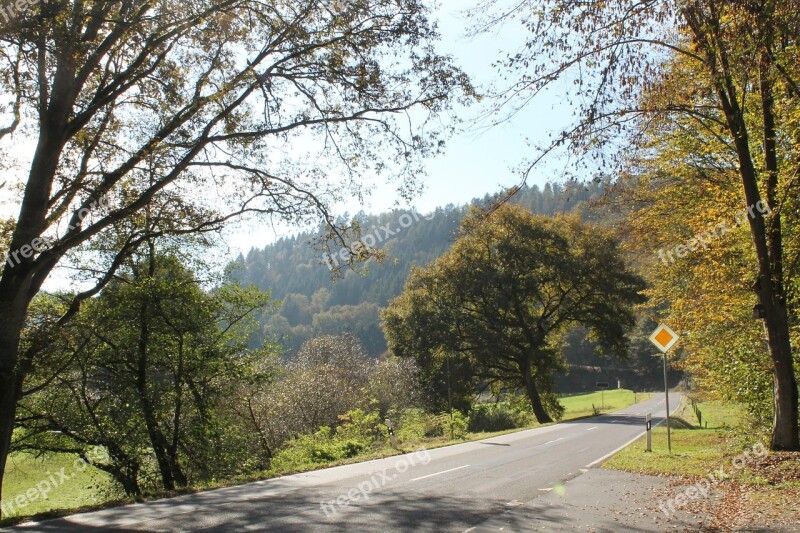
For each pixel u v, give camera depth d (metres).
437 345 47.69
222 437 21.83
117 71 14.35
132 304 19.88
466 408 48.59
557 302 50.97
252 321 23.81
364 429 27.77
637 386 102.56
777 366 14.09
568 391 105.88
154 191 14.22
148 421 19.97
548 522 8.64
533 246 46.50
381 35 14.66
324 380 34.97
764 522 8.20
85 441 19.58
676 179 22.14
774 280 13.91
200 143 14.63
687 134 19.16
